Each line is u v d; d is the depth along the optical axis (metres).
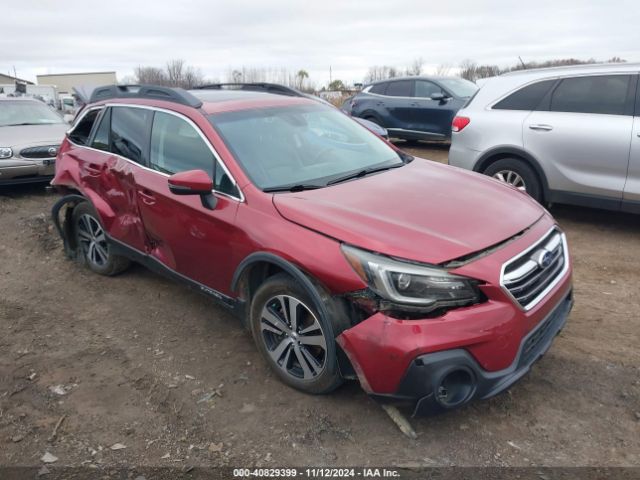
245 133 3.81
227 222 3.38
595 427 2.89
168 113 4.09
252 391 3.30
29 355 3.84
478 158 6.62
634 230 6.07
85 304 4.62
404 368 2.57
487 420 2.97
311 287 2.89
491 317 2.62
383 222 2.91
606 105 5.70
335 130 4.32
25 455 2.85
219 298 3.68
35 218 7.13
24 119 9.61
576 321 4.02
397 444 2.82
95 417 3.13
